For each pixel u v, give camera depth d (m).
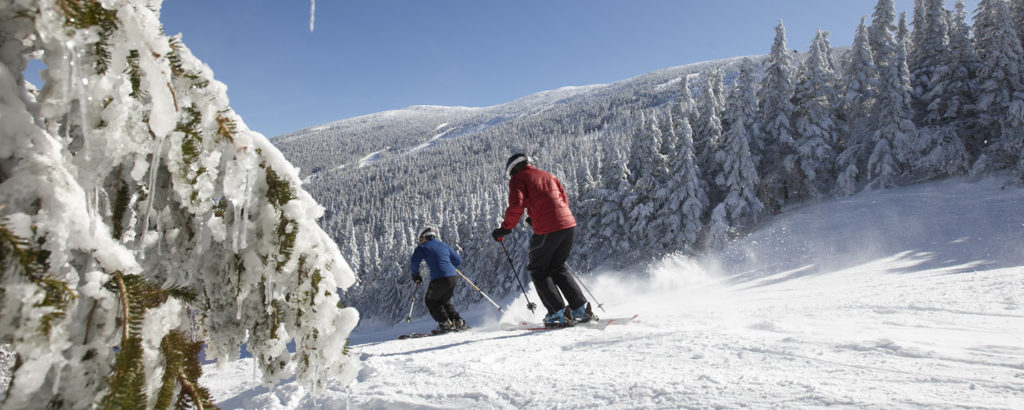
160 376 0.87
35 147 0.77
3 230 0.71
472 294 35.22
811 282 8.35
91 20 0.83
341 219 114.56
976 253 10.38
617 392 1.46
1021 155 18.28
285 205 1.14
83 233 0.80
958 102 22.83
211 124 1.07
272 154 1.16
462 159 186.62
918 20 26.42
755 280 12.19
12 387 0.73
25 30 0.80
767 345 1.96
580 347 2.50
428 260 6.02
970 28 23.69
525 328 4.32
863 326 2.60
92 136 0.87
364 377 2.04
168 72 0.93
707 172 24.73
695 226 22.31
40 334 0.73
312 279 1.18
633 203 25.47
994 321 2.60
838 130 25.83
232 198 1.10
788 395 1.28
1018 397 1.14
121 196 0.99
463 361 2.19
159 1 1.01
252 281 1.15
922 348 1.71
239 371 2.43
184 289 0.97
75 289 0.78
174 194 1.10
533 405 1.45
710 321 3.27
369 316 49.31
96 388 0.80
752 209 22.39
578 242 27.84
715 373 1.59
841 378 1.42
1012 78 21.31
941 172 21.59
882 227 16.30
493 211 35.69
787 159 23.67
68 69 0.83
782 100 24.50
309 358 1.20
